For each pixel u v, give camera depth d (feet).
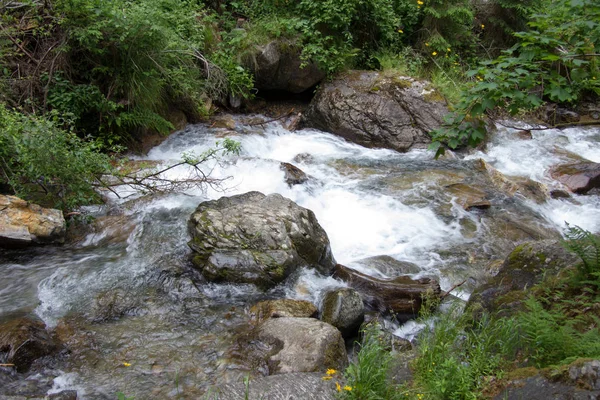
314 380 12.22
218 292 17.49
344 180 27.40
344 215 24.04
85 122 26.55
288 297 17.52
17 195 20.18
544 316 12.30
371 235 22.70
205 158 23.20
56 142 19.85
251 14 37.37
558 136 36.32
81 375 13.51
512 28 46.80
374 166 29.50
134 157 27.81
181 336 15.31
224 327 15.81
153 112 28.30
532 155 32.71
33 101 23.91
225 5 37.86
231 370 13.66
